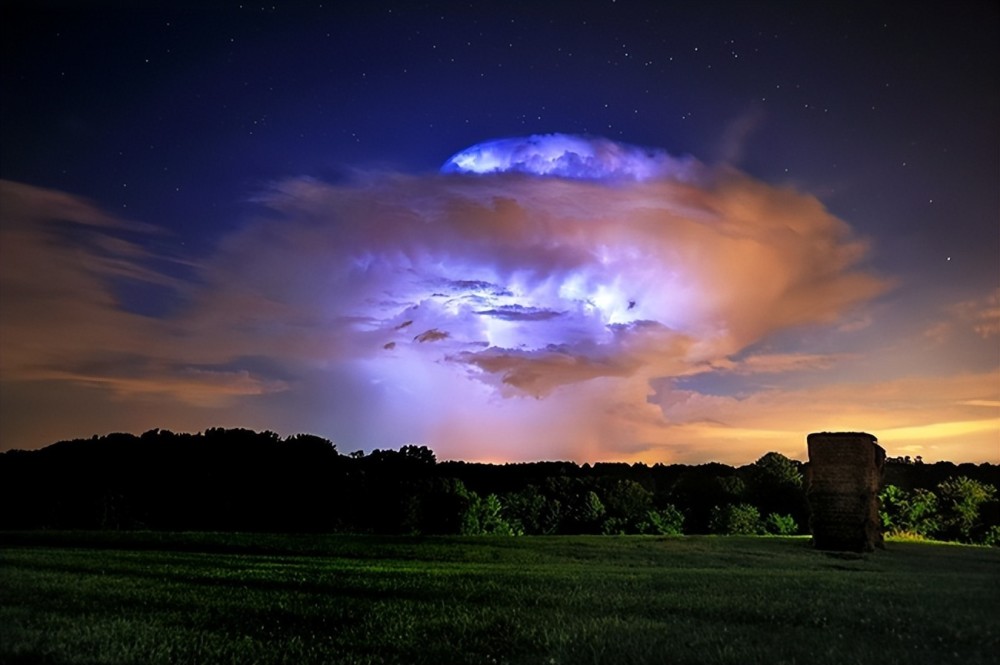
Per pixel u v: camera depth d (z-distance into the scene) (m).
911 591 18.88
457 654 10.52
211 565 23.16
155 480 66.62
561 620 12.88
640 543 38.69
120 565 22.33
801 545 39.09
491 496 72.00
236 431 73.75
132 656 9.93
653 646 10.81
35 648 10.31
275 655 10.31
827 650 10.80
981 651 11.27
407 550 32.22
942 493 67.38
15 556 25.19
